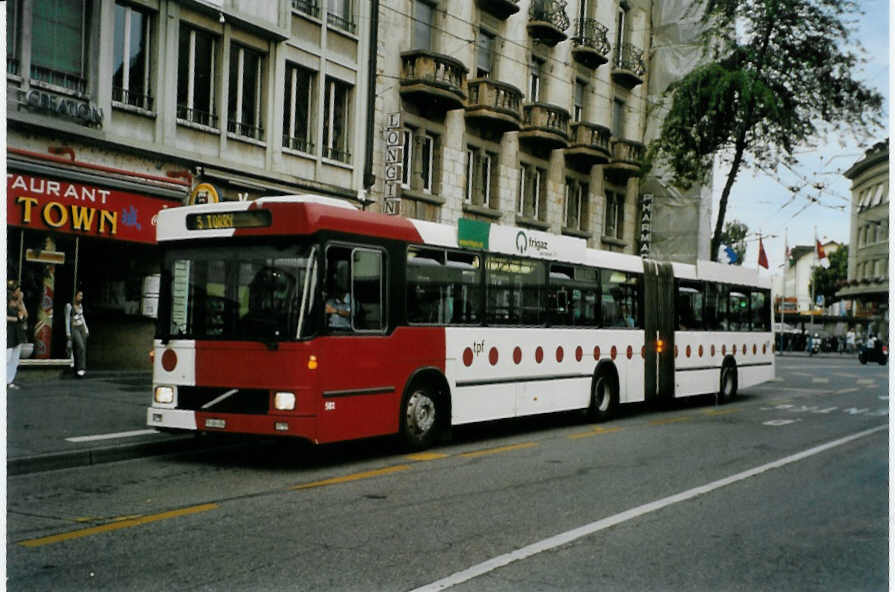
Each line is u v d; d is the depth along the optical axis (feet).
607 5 114.11
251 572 18.06
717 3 92.53
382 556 19.49
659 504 26.08
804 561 20.07
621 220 122.42
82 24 55.21
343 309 32.12
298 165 70.85
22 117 50.52
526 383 42.86
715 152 93.91
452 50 86.89
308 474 30.45
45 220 52.75
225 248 32.19
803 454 37.52
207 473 30.30
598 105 113.39
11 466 28.63
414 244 35.83
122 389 49.03
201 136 62.64
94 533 21.24
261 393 30.94
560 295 46.03
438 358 37.01
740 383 67.26
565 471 31.81
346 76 75.46
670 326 57.31
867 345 143.95
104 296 62.28
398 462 33.47
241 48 66.18
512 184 97.14
